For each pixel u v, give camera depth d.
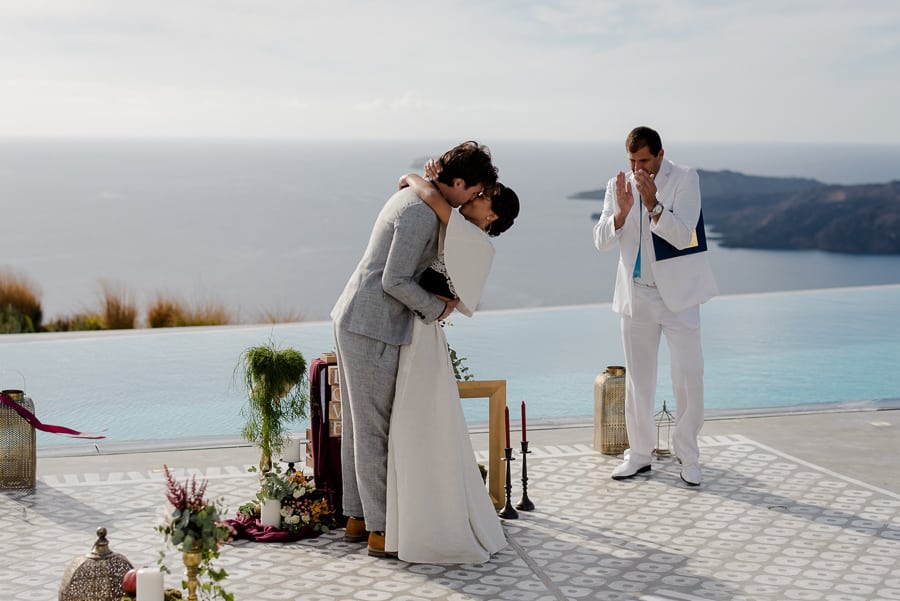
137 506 4.52
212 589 3.52
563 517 4.44
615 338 10.11
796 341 9.91
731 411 6.47
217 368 8.52
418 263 3.96
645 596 3.56
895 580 3.71
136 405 7.33
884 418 6.34
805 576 3.75
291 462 4.51
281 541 4.13
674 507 4.57
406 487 3.87
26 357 8.95
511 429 6.01
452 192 3.95
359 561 3.93
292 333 10.01
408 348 3.91
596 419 5.51
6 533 4.16
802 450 5.55
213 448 5.57
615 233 4.83
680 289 4.79
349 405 4.10
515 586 3.66
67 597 3.16
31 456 4.75
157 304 14.58
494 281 27.72
